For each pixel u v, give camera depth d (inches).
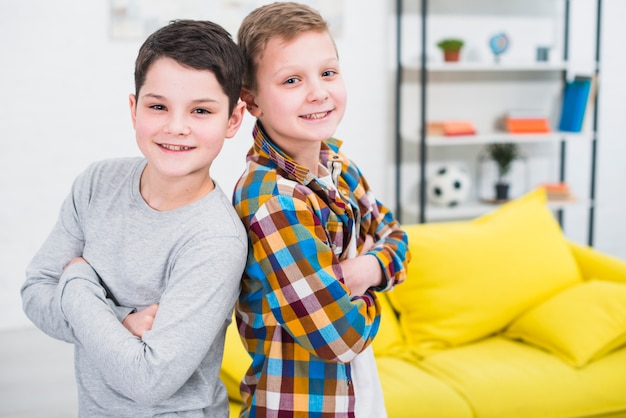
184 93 44.3
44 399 120.5
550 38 187.0
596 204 178.4
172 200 47.4
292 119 48.6
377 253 53.3
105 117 161.6
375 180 181.8
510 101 186.4
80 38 157.5
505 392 88.7
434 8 178.1
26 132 157.8
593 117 177.3
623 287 100.1
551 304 101.1
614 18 191.9
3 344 149.5
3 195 158.4
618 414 91.8
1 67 154.3
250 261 49.7
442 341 100.0
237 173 167.5
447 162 184.9
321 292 47.5
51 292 48.4
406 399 85.6
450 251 101.7
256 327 52.1
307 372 50.5
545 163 192.4
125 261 47.4
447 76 181.3
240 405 83.4
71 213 50.4
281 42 48.1
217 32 46.2
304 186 49.9
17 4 153.3
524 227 107.5
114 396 47.1
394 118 180.5
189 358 44.0
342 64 175.0
